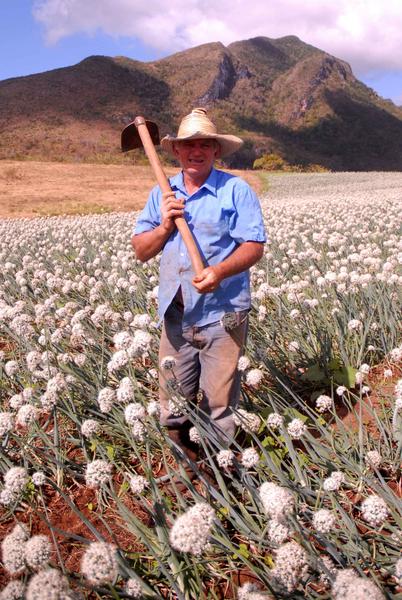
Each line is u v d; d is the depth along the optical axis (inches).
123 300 250.7
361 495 112.7
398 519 93.0
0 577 107.7
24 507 127.9
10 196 1321.4
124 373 163.0
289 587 71.8
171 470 121.4
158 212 122.3
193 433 116.3
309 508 104.3
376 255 289.6
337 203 701.3
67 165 2090.3
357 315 190.1
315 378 162.9
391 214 513.7
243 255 110.0
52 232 545.6
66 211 1066.1
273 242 373.1
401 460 118.8
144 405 128.0
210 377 119.6
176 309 121.3
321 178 1726.1
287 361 177.3
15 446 138.3
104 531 117.6
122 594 80.2
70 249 426.6
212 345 118.3
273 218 534.6
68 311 207.6
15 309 177.6
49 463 137.6
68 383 154.6
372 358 179.8
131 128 126.3
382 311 190.7
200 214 114.2
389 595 79.7
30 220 838.5
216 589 98.7
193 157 113.6
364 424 142.3
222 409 120.4
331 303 212.5
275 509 76.2
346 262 266.2
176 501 118.6
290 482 102.5
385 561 93.1
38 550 71.5
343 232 419.8
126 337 119.0
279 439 131.0
